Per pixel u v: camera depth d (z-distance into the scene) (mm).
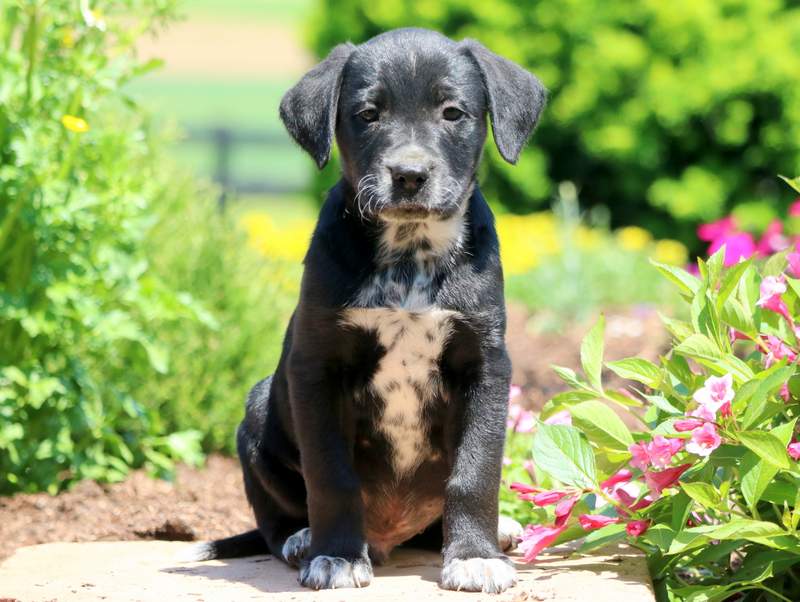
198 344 10188
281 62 70438
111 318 8594
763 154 17688
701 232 14203
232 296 10664
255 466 6836
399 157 5988
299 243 15594
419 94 6219
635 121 17844
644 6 17797
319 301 6086
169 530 7875
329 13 19094
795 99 17344
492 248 6312
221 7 96312
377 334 6129
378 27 18859
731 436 5449
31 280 8352
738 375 5648
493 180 18375
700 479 5691
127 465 9453
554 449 5906
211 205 11523
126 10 8609
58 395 8656
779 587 5938
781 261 6414
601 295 15398
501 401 6145
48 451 8555
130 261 8805
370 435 6457
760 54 17391
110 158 8656
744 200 17844
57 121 8359
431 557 6895
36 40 8156
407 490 6617
